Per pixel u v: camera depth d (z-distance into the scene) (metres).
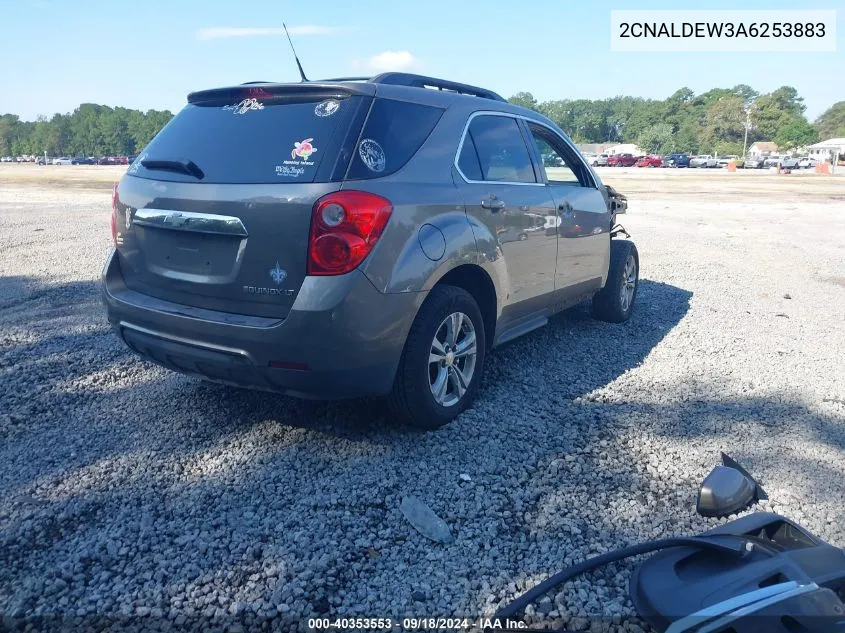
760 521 2.76
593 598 2.63
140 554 2.87
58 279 7.96
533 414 4.28
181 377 4.84
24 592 2.63
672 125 140.75
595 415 4.30
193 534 3.00
